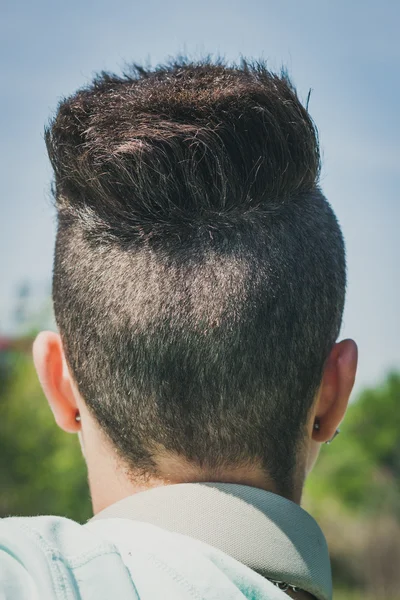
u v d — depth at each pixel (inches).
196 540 37.7
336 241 47.1
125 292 42.3
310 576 39.9
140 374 41.8
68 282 44.3
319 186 48.1
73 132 46.4
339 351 46.2
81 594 33.5
